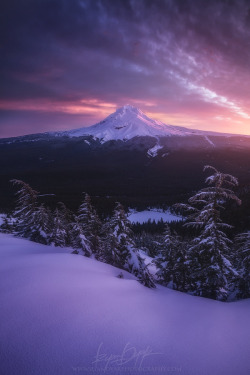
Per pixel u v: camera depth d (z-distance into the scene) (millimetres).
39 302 5852
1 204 160375
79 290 7055
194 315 6777
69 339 4391
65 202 176250
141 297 7832
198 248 11641
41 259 10812
